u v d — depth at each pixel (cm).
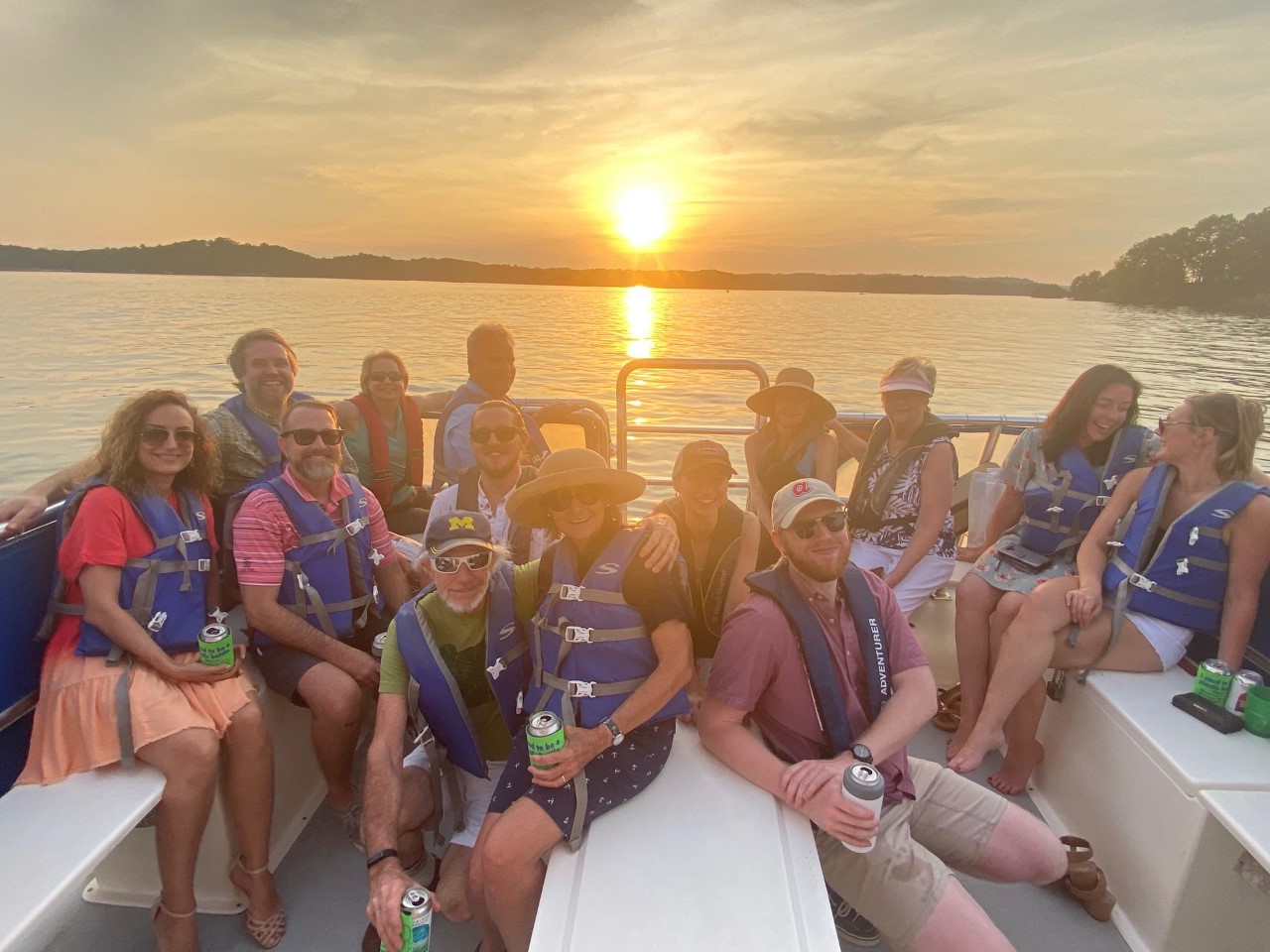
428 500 405
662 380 1719
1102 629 253
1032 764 279
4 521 215
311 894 235
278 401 314
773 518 194
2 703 213
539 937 149
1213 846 195
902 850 182
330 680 240
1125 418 292
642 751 195
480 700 215
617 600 192
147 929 222
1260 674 248
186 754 198
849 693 195
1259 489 239
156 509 222
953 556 342
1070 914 229
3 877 163
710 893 159
